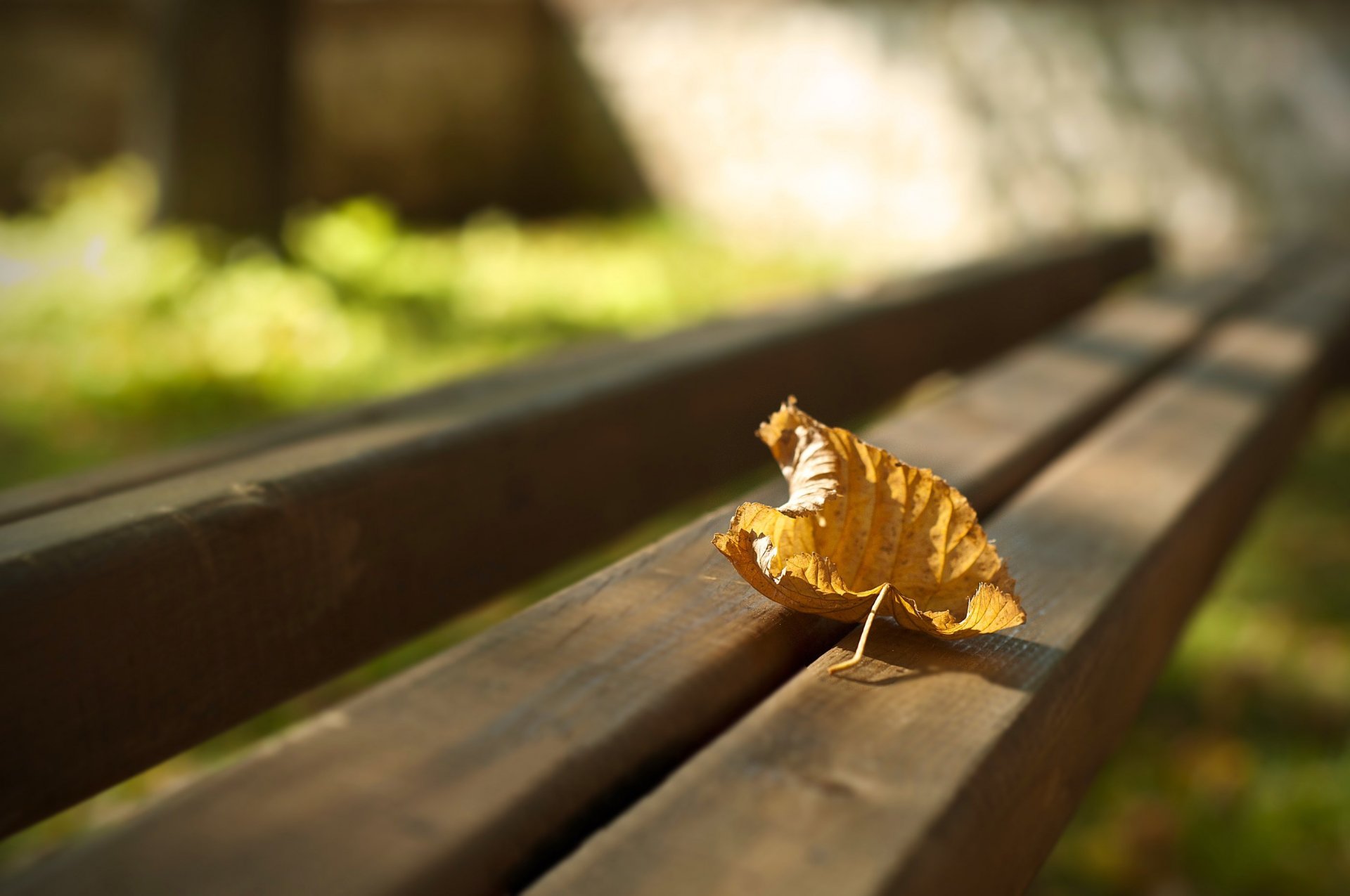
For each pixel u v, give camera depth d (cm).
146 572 54
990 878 46
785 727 47
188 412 211
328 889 40
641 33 519
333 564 61
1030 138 455
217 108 317
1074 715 52
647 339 98
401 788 43
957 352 135
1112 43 439
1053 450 82
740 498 65
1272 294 176
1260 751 124
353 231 325
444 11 496
